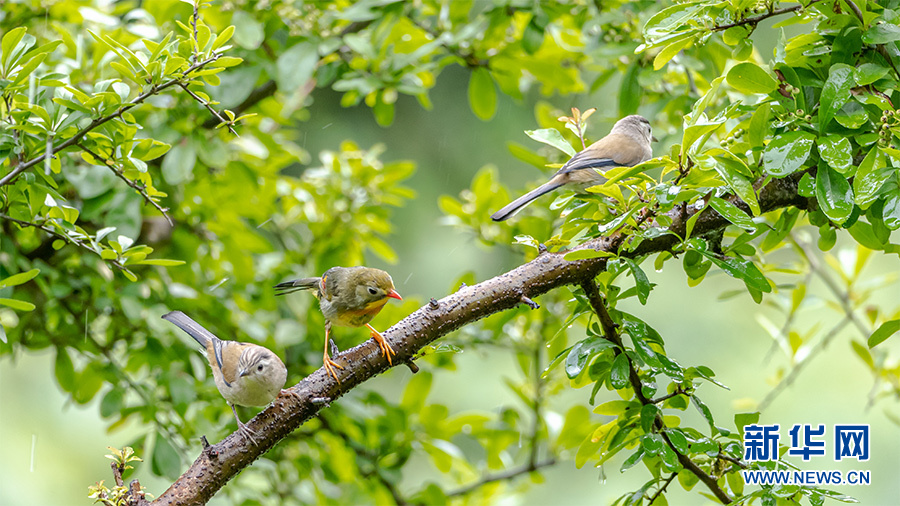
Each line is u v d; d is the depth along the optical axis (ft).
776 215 27.35
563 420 39.19
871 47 20.49
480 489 40.42
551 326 38.68
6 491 48.39
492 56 37.52
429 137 60.23
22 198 22.12
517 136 59.98
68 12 34.76
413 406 38.40
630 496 21.18
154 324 33.58
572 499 51.49
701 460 21.59
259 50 35.94
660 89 36.27
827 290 52.42
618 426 21.35
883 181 17.79
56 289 31.71
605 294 21.97
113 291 32.89
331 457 38.50
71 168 30.42
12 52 20.99
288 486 40.32
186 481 19.81
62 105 21.65
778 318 51.98
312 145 59.00
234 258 38.73
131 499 19.19
